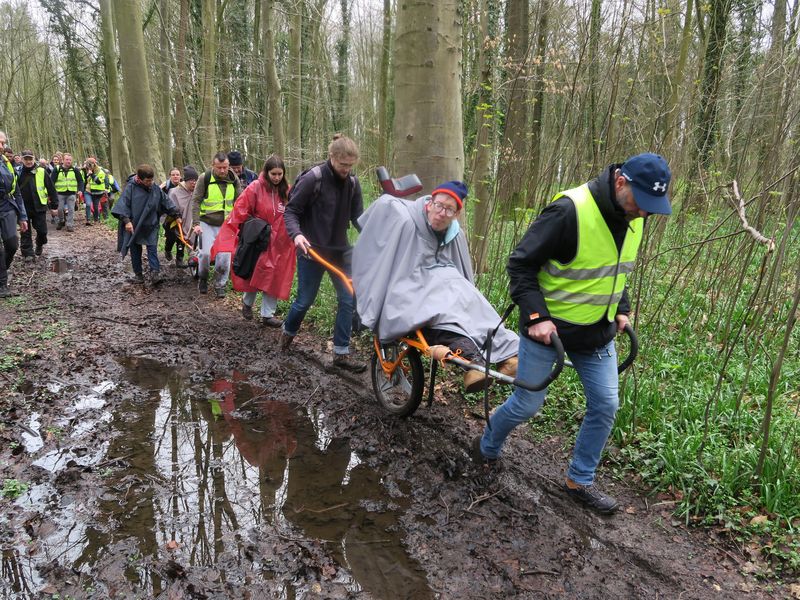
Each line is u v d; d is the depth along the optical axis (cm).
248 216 618
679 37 846
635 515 325
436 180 498
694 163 654
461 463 370
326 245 493
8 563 268
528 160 555
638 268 560
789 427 362
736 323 517
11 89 3180
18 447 367
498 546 296
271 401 460
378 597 258
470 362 319
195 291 798
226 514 313
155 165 1282
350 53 2638
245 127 2170
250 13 2152
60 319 646
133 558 274
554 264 279
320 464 371
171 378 499
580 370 305
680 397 415
